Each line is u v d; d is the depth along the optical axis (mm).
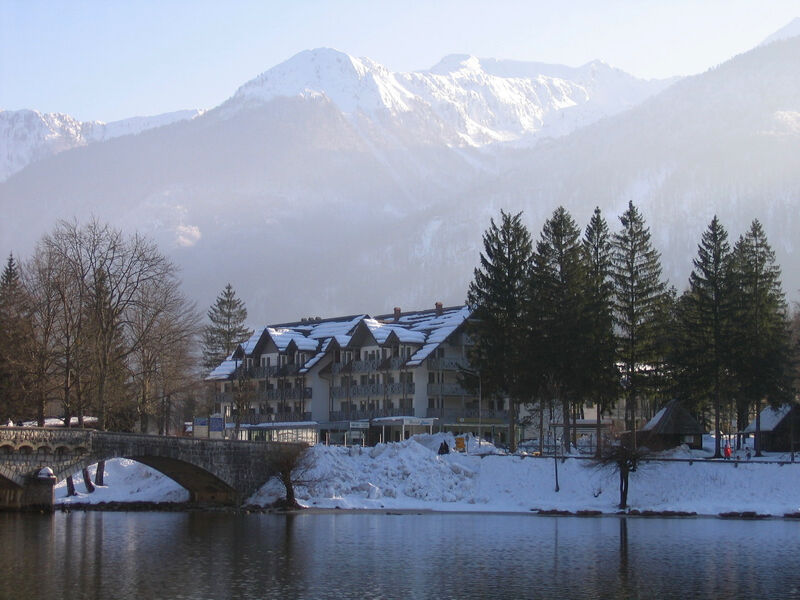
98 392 101750
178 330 120125
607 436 113375
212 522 87062
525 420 128375
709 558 69875
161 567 64438
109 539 75500
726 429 164375
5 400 107562
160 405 125188
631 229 118875
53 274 108250
